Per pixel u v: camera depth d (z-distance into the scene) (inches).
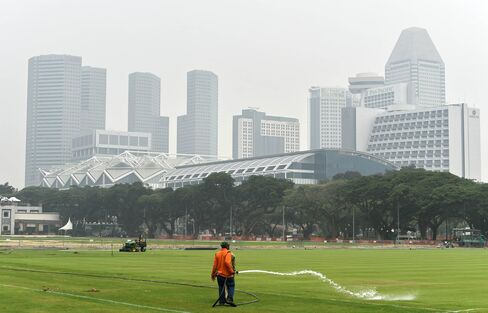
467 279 1999.3
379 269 2490.2
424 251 4931.1
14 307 1171.9
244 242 7347.4
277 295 1424.7
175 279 1834.4
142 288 1542.8
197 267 2468.0
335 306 1248.8
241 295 1421.0
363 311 1184.8
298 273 2174.0
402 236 7844.5
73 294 1385.3
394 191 7337.6
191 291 1486.2
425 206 7190.0
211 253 4018.2
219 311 1178.0
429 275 2172.7
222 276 1253.7
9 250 4131.4
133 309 1168.8
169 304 1256.8
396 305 1288.1
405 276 2114.9
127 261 2920.8
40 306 1187.3
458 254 4252.0
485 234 7539.4
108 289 1510.8
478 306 1291.8
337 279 1963.6
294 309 1206.9
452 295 1512.1
